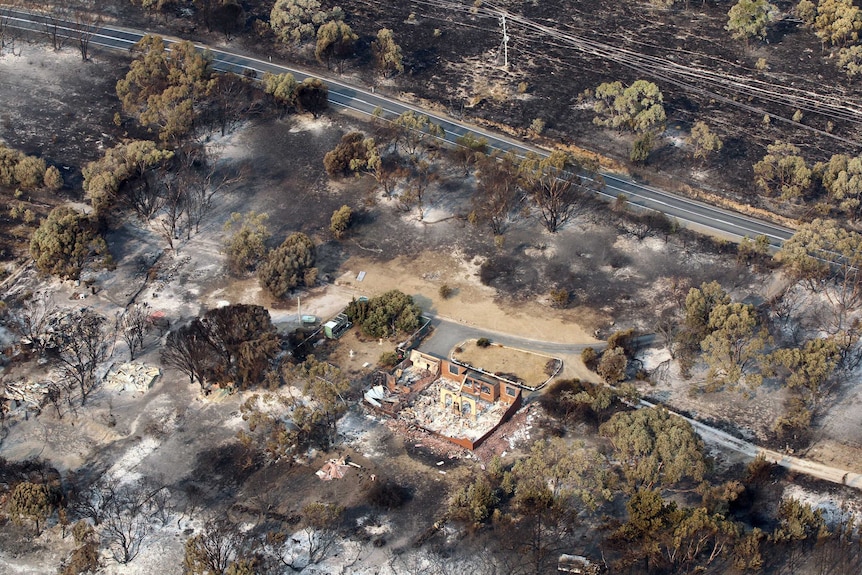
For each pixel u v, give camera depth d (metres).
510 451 147.62
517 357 164.25
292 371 151.75
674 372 161.12
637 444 135.88
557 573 129.75
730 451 148.00
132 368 160.38
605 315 172.88
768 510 138.62
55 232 175.50
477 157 198.75
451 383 159.62
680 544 127.75
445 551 132.75
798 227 195.00
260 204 197.88
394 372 160.50
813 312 171.50
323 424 149.62
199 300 175.25
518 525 135.38
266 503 139.50
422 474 144.00
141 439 149.62
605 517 137.38
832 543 132.62
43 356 162.75
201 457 146.75
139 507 138.38
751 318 155.75
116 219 191.88
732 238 191.25
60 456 147.12
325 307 174.00
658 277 181.12
